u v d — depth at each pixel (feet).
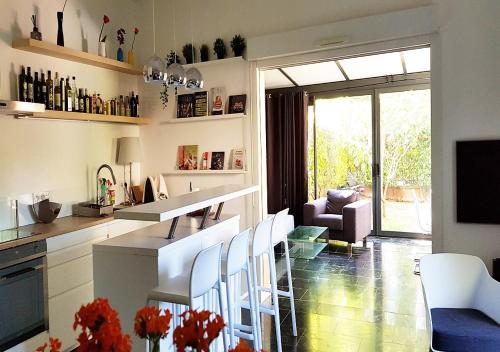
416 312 11.79
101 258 8.09
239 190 10.50
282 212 10.59
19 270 9.01
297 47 12.60
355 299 12.92
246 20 13.67
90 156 13.52
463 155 10.88
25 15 11.38
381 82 21.18
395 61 17.98
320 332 10.66
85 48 13.51
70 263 10.41
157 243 8.14
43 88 11.40
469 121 10.87
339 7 12.27
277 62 13.17
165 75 9.91
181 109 14.84
